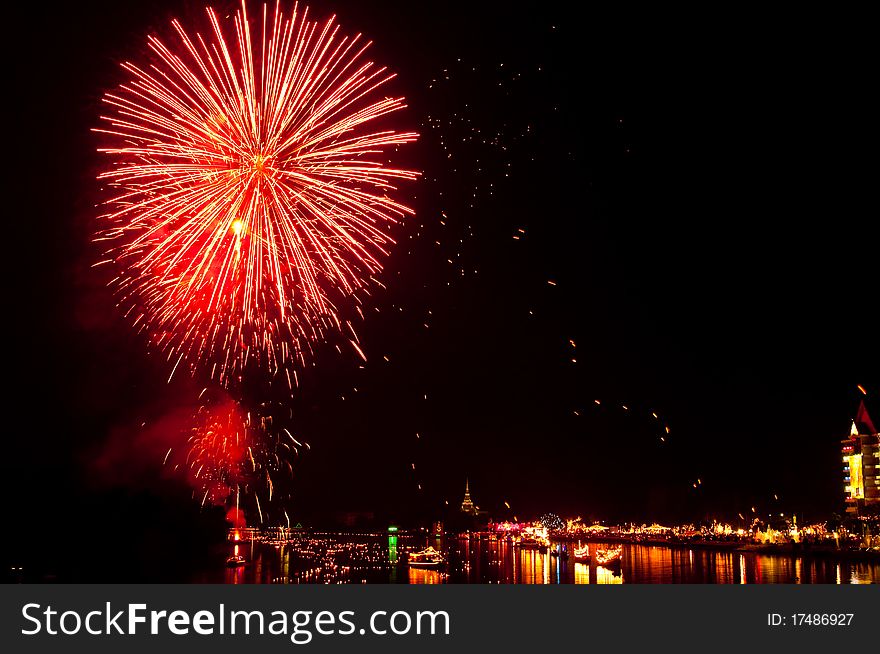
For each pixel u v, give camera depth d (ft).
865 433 508.53
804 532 520.01
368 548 653.30
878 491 492.95
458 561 477.77
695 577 312.09
